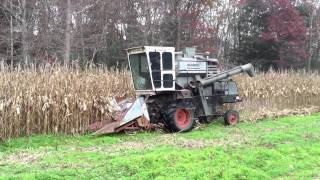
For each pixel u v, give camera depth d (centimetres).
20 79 1409
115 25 3469
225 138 1373
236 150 1173
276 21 4122
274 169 1014
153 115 1562
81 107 1448
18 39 2994
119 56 3456
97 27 3388
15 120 1338
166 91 1573
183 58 1659
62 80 1461
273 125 1672
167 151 1132
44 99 1390
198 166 991
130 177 908
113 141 1327
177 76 1636
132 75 1622
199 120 1716
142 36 3372
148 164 1000
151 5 3369
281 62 4172
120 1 3425
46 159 1062
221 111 1747
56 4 3059
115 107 1520
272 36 4119
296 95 2334
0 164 1018
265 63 4288
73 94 1441
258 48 4278
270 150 1149
